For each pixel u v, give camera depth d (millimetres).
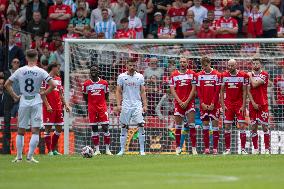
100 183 38594
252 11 89750
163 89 73625
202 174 43219
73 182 39375
